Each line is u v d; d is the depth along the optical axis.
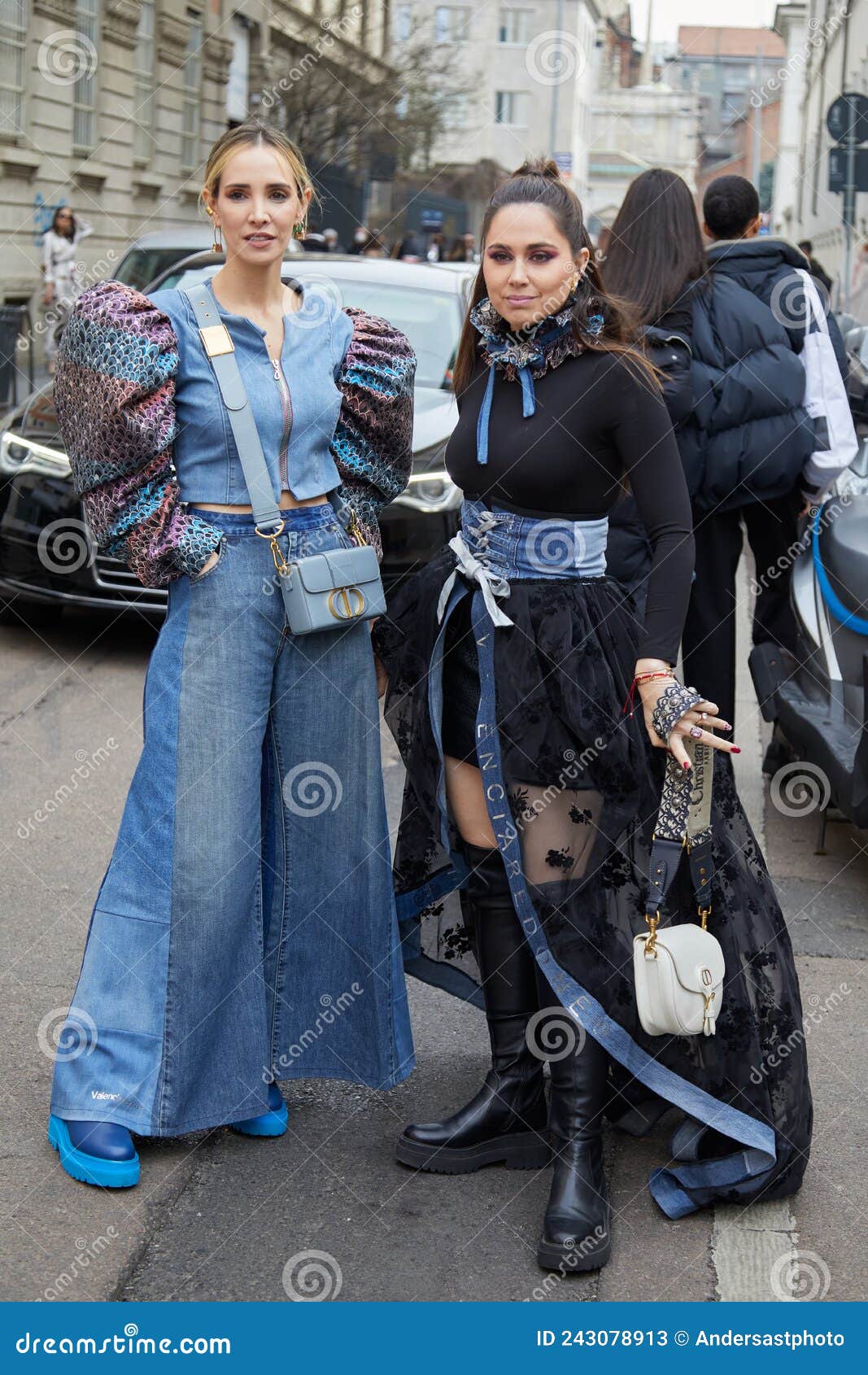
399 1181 2.98
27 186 18.39
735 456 4.41
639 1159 3.08
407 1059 3.09
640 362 2.80
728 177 4.68
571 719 2.80
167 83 22.50
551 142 46.28
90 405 2.73
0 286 17.67
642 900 2.87
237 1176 2.98
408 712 3.04
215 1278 2.64
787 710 4.75
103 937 2.95
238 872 2.91
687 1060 2.86
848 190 14.47
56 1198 2.84
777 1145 2.86
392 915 3.07
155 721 2.89
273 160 2.78
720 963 2.76
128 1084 2.90
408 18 31.91
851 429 4.54
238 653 2.86
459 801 2.98
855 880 4.68
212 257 7.85
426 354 7.46
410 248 26.42
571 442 2.81
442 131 32.94
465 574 2.90
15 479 6.72
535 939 2.82
